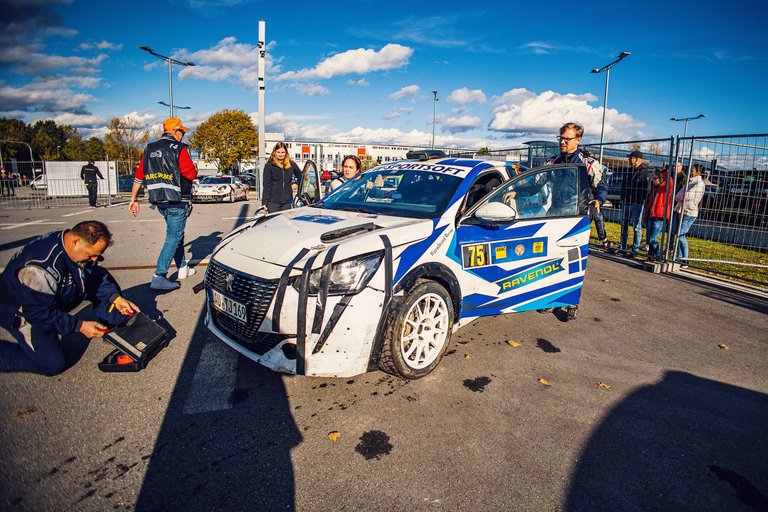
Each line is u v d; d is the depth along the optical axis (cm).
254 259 295
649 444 256
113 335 310
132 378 305
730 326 466
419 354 312
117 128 4272
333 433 249
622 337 421
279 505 198
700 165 718
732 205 687
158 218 1316
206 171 5119
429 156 465
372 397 292
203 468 221
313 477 217
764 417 291
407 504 201
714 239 720
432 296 315
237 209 1669
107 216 1374
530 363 355
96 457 225
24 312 276
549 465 233
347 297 274
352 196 420
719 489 222
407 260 298
